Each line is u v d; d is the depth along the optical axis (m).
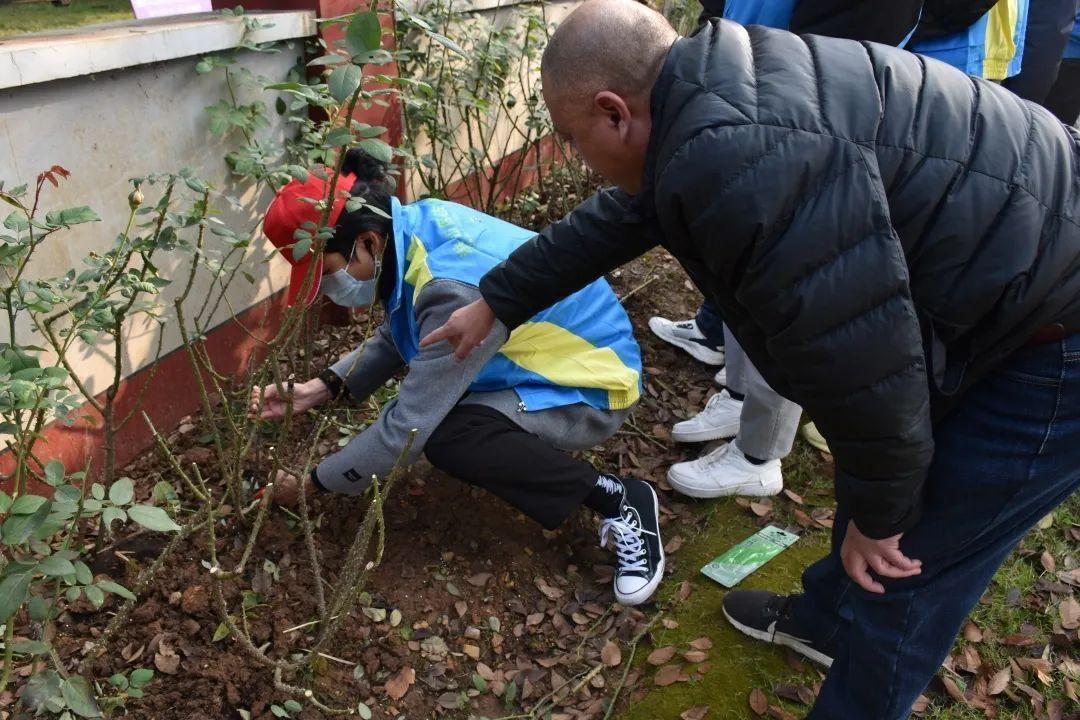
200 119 2.31
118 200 2.11
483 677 1.96
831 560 1.83
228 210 2.48
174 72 2.19
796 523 2.46
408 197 3.24
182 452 2.37
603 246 1.59
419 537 2.25
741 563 2.28
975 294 1.18
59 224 1.48
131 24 2.22
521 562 2.24
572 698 1.94
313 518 2.21
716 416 2.69
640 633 2.08
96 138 2.01
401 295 2.08
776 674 1.98
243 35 2.30
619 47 1.19
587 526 2.38
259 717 1.73
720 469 2.49
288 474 2.11
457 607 2.09
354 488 2.08
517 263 1.67
